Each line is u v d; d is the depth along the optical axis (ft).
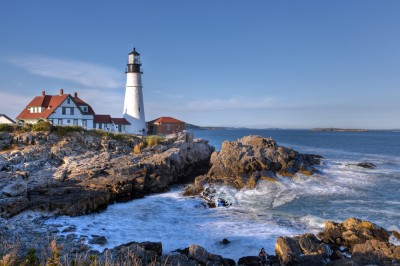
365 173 126.82
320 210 78.79
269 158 118.42
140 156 118.73
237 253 55.57
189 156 139.44
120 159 112.57
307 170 116.57
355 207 81.00
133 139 142.61
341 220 71.05
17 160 101.60
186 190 97.71
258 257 51.21
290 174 111.24
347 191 97.50
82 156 113.91
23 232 58.59
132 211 78.59
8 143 114.11
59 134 127.13
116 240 59.36
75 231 62.39
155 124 241.35
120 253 47.65
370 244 52.13
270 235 62.90
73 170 99.55
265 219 72.64
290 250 50.06
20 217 66.85
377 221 70.23
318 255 49.73
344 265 46.16
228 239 61.26
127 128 202.18
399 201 86.74
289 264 48.52
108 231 63.93
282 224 69.10
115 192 85.66
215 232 64.69
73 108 178.40
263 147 127.03
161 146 136.26
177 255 49.49
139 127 205.67
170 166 112.68
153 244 51.72
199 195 94.12
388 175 123.24
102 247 55.06
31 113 181.98
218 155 124.06
